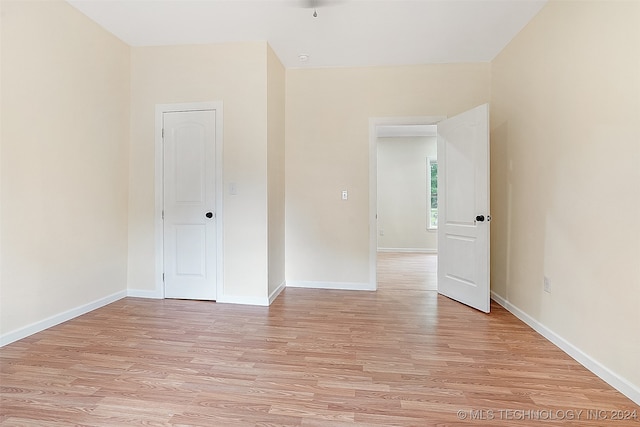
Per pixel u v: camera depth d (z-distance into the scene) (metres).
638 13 1.68
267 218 3.25
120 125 3.30
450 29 2.96
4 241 2.28
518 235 2.93
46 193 2.56
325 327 2.66
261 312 3.03
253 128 3.23
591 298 2.00
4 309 2.29
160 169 3.39
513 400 1.68
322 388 1.78
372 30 3.00
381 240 7.28
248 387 1.79
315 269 3.94
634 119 1.71
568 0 2.23
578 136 2.13
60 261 2.70
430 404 1.64
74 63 2.77
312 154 3.91
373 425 1.49
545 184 2.50
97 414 1.55
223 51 3.27
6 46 2.25
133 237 3.46
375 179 3.84
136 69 3.40
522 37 2.89
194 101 3.32
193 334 2.51
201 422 1.50
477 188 3.07
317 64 3.77
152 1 2.60
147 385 1.80
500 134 3.33
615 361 1.81
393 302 3.36
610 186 1.86
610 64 1.86
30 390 1.74
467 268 3.24
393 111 3.78
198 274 3.39
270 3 2.61
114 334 2.49
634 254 1.71
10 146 2.29
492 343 2.37
